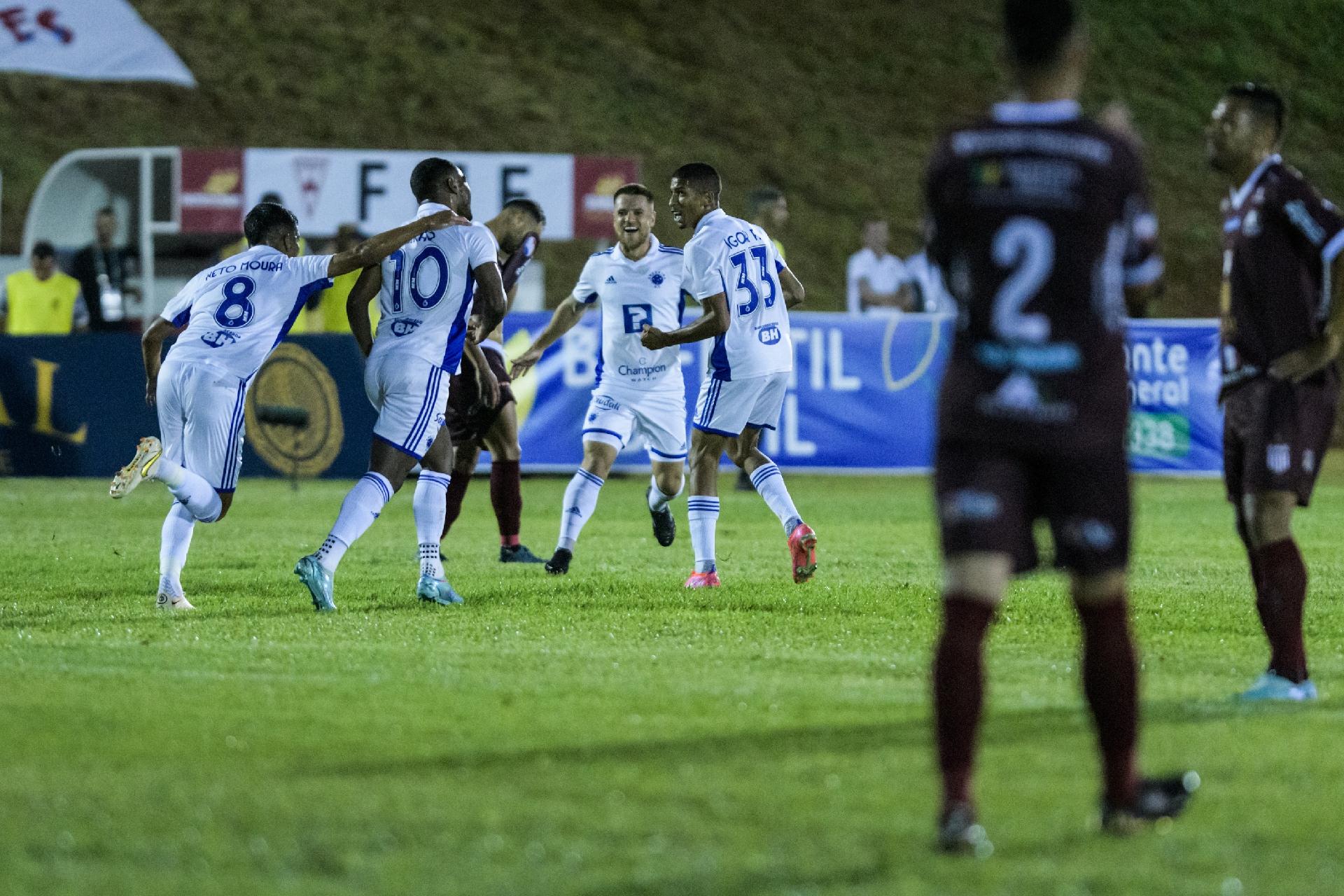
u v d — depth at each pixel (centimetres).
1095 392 1193
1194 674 1964
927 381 5138
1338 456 6825
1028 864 1134
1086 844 1184
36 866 1136
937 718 1183
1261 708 1720
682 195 2814
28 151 8288
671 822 1238
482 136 8894
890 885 1088
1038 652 2119
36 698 1738
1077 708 1698
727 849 1167
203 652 2078
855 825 1227
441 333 2597
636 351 3044
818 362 5075
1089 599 1237
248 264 2614
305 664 1989
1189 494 5006
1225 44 10750
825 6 10494
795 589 2795
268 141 8650
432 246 2592
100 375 4844
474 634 2266
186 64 9038
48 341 4856
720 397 2809
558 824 1231
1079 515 1208
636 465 5409
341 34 9462
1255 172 1831
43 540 3650
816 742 1516
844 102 9775
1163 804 1245
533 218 3350
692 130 9262
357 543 3681
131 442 4838
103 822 1241
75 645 2139
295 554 3388
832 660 2036
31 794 1318
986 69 10231
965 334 1223
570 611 2512
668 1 10250
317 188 5750
